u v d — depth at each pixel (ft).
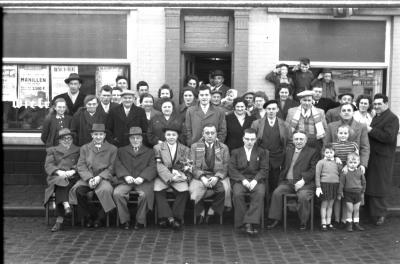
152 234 23.58
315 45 32.04
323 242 22.52
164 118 26.53
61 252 20.75
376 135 25.04
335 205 24.85
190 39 31.86
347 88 32.45
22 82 32.09
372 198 25.52
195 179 24.94
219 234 23.68
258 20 31.50
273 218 24.32
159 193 24.57
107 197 23.99
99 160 24.72
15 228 24.32
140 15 31.48
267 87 31.71
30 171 31.71
